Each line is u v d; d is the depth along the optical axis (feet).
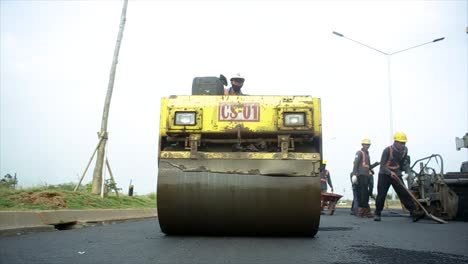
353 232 24.20
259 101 20.27
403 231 25.00
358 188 44.65
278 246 17.61
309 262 14.37
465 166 40.98
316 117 20.22
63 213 27.25
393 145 35.06
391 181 34.91
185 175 19.38
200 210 19.30
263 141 20.27
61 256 15.14
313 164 19.30
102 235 21.57
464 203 34.42
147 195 62.39
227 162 19.42
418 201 34.42
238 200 19.13
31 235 21.62
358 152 43.52
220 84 23.49
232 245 17.75
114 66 41.88
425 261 14.69
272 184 19.12
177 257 15.06
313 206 18.98
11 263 13.83
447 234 23.26
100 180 40.16
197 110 20.10
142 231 23.95
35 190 34.45
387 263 14.26
